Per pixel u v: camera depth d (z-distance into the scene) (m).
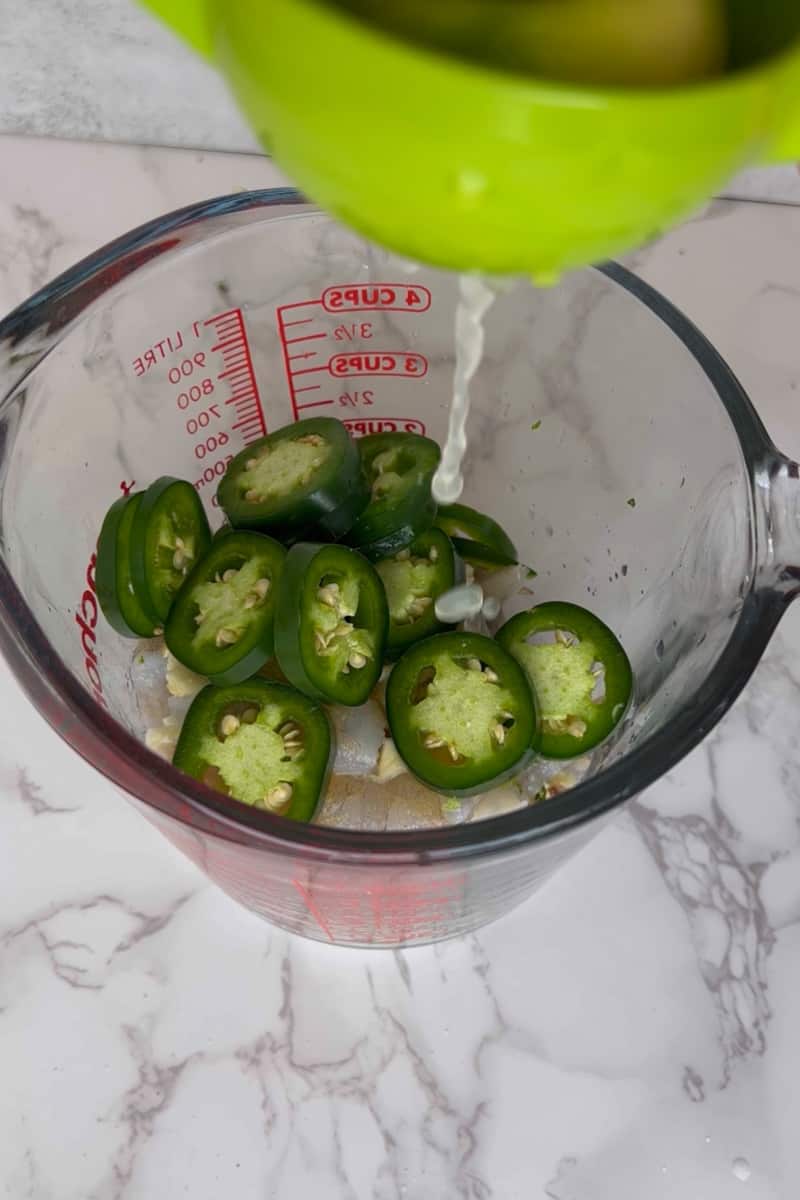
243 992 0.29
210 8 0.17
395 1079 0.28
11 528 0.25
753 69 0.15
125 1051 0.28
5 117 0.38
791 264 0.39
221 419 0.32
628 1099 0.28
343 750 0.29
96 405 0.28
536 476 0.32
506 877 0.25
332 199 0.18
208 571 0.29
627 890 0.31
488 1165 0.28
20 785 0.31
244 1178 0.27
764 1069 0.29
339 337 0.31
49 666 0.23
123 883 0.30
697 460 0.27
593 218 0.16
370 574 0.29
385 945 0.30
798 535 0.24
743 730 0.32
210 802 0.23
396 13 0.16
